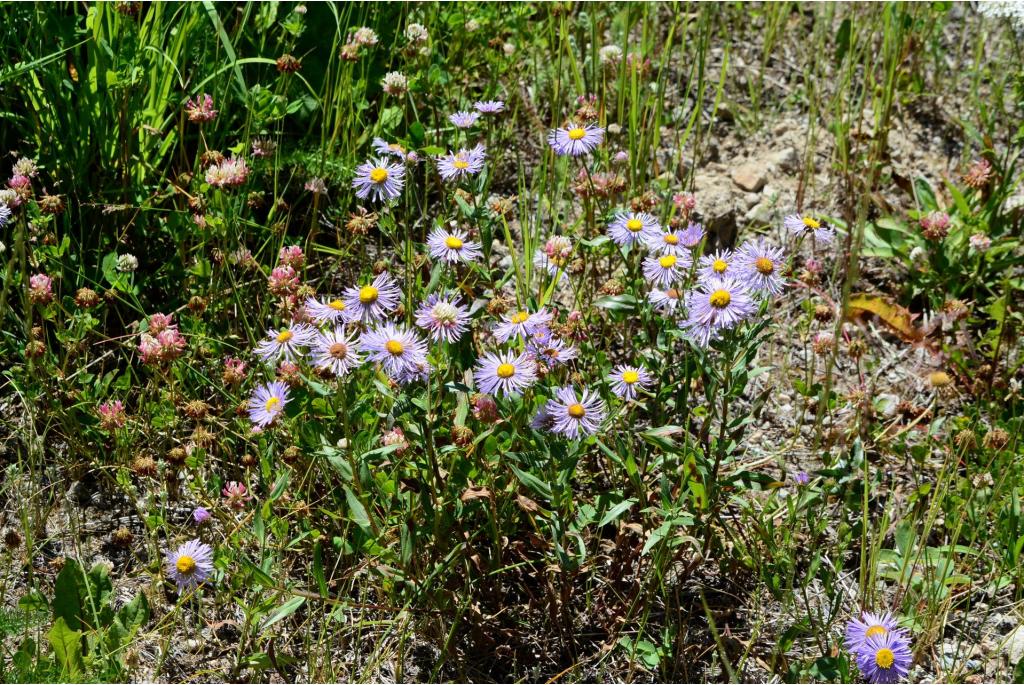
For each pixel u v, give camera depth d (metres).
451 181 1.21
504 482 0.99
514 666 1.00
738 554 1.03
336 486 1.05
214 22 1.17
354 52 1.20
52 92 1.17
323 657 0.97
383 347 0.92
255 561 1.02
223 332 1.17
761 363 1.21
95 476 1.09
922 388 1.19
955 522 1.06
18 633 0.98
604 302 1.02
